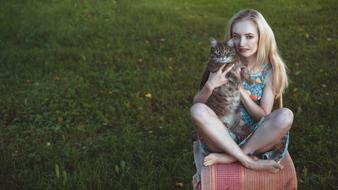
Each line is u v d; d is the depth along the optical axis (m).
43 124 5.72
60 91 6.60
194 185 3.58
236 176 3.38
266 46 3.78
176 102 6.24
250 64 3.85
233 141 3.42
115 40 8.99
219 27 9.77
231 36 3.89
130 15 10.74
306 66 7.36
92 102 6.26
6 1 11.66
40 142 5.29
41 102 6.28
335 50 8.02
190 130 5.39
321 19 10.00
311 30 9.27
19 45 8.81
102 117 5.82
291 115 3.40
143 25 9.93
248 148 3.47
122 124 5.66
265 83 3.81
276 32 9.15
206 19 10.47
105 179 4.47
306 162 4.68
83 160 4.88
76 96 6.45
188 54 8.09
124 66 7.58
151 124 5.64
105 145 5.15
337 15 10.34
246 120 3.79
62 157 4.93
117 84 6.81
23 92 6.58
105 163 4.73
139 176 4.54
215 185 3.38
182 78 7.03
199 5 11.73
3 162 4.76
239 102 3.73
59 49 8.44
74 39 9.09
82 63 7.76
